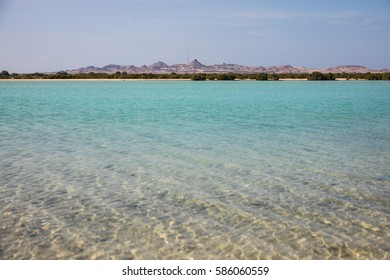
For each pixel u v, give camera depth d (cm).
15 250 775
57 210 977
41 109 3591
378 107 3925
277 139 2000
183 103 4381
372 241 823
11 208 985
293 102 4550
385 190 1143
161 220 921
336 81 14238
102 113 3266
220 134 2155
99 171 1339
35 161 1473
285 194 1107
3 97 5238
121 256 760
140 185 1184
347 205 1023
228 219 930
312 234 853
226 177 1276
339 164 1455
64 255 761
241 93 6412
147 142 1895
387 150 1712
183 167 1400
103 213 959
